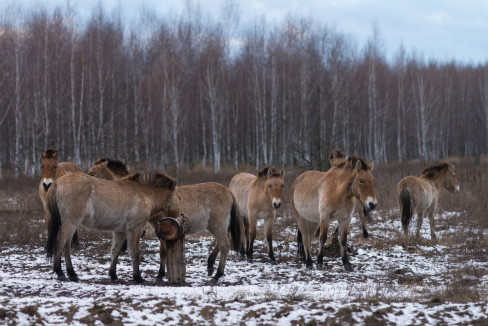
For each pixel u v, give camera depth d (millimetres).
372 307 9570
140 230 13625
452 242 20297
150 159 67375
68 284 12391
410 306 9641
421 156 79688
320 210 16234
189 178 49844
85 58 63219
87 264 15992
